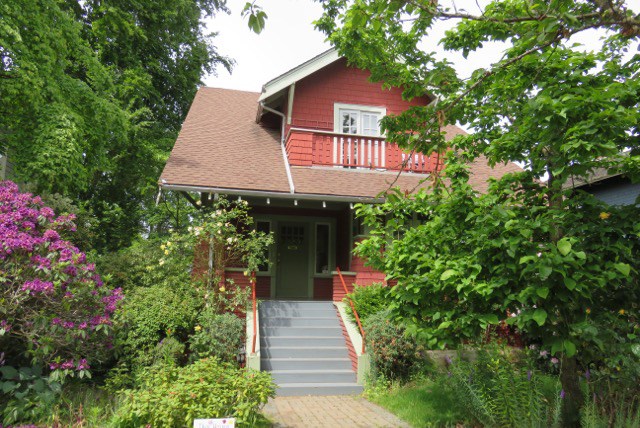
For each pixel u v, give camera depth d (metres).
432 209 5.63
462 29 6.22
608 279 3.85
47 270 6.19
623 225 4.48
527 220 4.40
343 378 8.68
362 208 5.92
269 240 10.50
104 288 7.07
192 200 11.30
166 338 8.12
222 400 5.21
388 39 6.69
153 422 5.06
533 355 7.97
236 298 9.71
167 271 10.06
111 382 7.24
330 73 13.52
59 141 10.10
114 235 17.64
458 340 4.49
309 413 6.91
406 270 5.07
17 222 6.58
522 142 5.10
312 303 10.85
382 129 6.43
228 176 10.80
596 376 6.23
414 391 7.57
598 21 3.37
